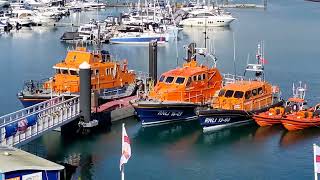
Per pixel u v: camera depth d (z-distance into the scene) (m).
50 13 137.12
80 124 43.78
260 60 72.81
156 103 46.78
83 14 155.88
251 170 38.44
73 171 38.19
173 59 84.56
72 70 50.41
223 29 122.38
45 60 83.50
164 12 132.00
